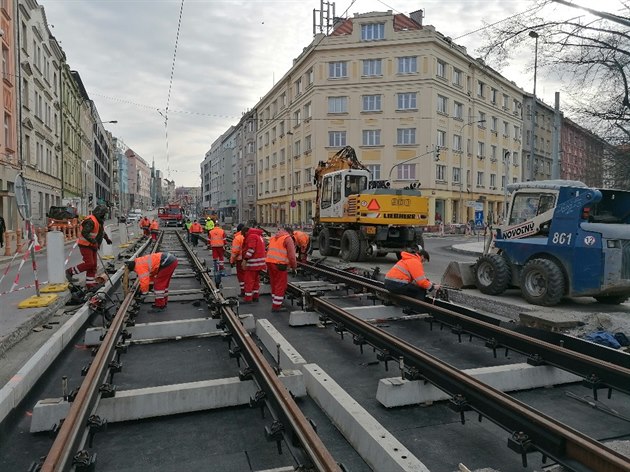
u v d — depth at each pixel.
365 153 42.09
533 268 8.54
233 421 4.24
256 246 9.34
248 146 67.12
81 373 5.17
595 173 20.42
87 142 55.62
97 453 3.68
